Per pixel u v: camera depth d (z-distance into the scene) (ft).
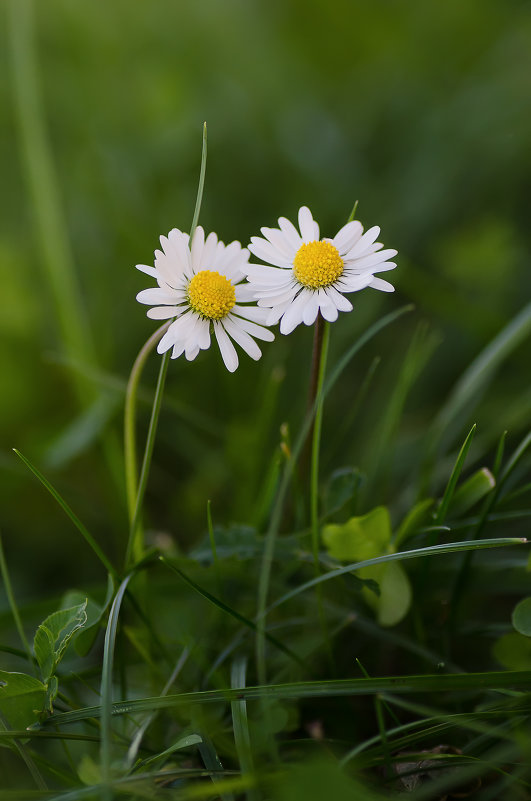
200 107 1.63
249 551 0.96
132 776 0.84
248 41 1.82
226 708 0.93
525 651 0.91
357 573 0.95
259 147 1.58
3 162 1.58
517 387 1.19
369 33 1.83
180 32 1.80
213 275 0.88
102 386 1.16
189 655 0.96
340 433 1.09
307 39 1.86
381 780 0.88
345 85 1.78
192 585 0.91
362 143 1.63
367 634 1.00
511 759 0.88
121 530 1.15
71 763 0.90
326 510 0.98
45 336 1.33
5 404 1.27
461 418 1.17
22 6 1.28
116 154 1.55
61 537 1.16
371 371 1.06
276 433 1.21
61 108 1.64
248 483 1.13
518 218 1.42
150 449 0.93
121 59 1.76
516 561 0.98
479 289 1.33
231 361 0.89
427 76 1.73
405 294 1.36
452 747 0.90
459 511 0.97
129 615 1.03
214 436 1.23
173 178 1.55
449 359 1.24
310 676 0.97
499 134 1.45
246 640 0.97
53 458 1.13
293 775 0.82
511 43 1.58
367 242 0.90
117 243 1.44
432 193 1.44
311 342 1.27
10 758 0.96
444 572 1.01
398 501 1.10
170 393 1.25
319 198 1.50
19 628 0.93
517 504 1.10
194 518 1.18
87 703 0.98
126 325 1.36
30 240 1.48
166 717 0.94
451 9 1.79
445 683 0.86
